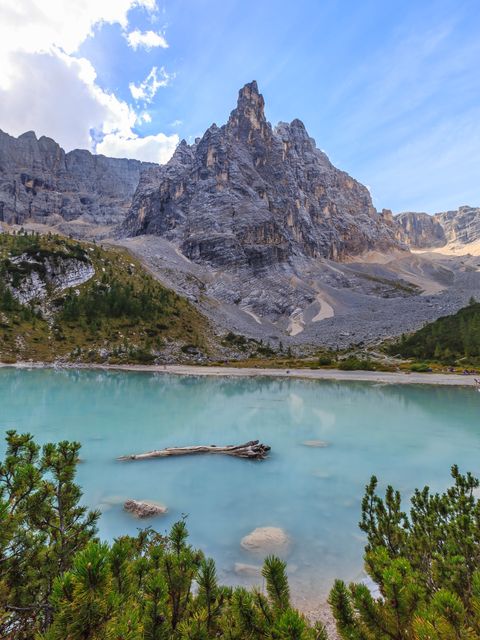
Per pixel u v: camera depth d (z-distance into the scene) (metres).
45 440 30.44
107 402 50.94
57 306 143.38
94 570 3.84
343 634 4.69
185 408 47.59
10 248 163.62
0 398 50.75
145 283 181.00
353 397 58.28
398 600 4.61
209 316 188.25
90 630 3.64
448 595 4.13
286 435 34.00
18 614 5.41
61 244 175.38
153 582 4.77
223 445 30.22
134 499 19.17
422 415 43.69
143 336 139.88
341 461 26.19
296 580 12.13
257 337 181.00
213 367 115.25
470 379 79.44
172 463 25.28
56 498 7.29
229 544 14.72
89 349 124.25
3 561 5.35
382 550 6.01
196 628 4.59
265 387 72.00
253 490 20.59
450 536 7.62
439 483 21.92
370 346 151.38
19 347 115.44
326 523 16.61
